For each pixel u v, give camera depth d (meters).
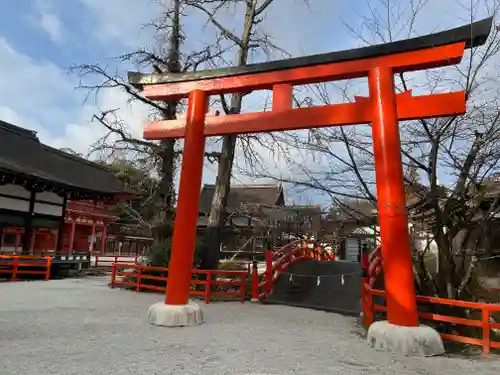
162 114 15.70
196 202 8.27
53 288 13.52
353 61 7.41
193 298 12.29
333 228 20.67
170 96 9.03
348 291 12.36
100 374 4.64
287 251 16.05
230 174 15.52
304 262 16.03
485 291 9.91
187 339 6.59
